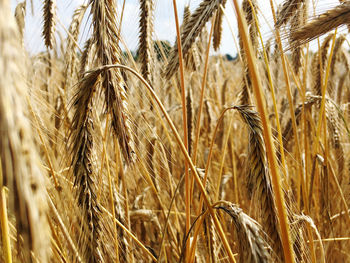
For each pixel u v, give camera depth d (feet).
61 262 0.69
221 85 2.28
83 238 0.69
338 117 1.36
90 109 0.72
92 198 0.69
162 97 1.18
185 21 1.12
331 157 1.57
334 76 1.74
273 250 0.72
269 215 0.71
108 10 0.77
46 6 0.99
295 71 1.30
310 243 0.95
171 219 1.53
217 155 2.07
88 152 0.70
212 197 1.04
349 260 1.29
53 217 0.69
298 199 1.16
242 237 0.63
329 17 0.79
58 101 1.30
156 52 1.08
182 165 1.64
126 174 1.32
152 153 1.25
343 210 1.37
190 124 1.43
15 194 0.34
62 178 0.73
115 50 0.79
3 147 0.32
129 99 0.86
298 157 1.11
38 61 1.28
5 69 0.31
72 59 1.10
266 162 0.71
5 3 0.32
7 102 0.31
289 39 0.88
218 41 1.47
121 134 0.73
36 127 0.62
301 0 0.94
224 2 1.05
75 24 1.13
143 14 1.01
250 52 0.59
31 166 0.34
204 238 0.96
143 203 1.42
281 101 2.07
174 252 1.31
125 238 0.98
